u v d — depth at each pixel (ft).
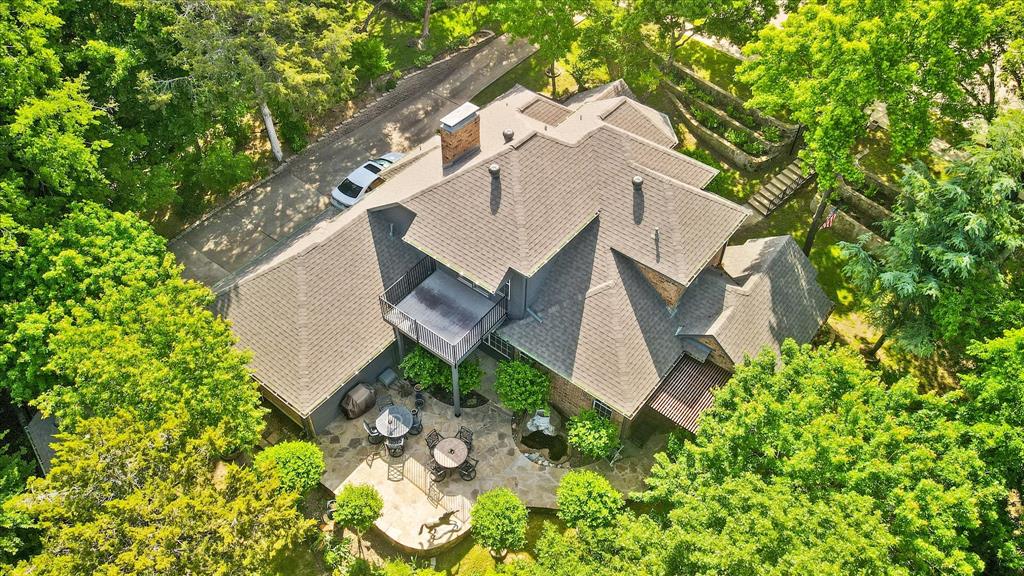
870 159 116.16
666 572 62.08
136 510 60.54
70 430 75.36
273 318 89.45
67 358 73.56
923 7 82.79
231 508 62.90
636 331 86.28
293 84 107.55
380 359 96.17
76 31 101.81
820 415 69.82
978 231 77.77
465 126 90.22
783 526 57.72
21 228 82.58
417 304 92.07
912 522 58.95
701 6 107.45
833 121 87.66
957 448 66.08
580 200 88.22
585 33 120.37
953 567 58.95
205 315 80.74
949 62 84.43
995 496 64.34
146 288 80.64
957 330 82.84
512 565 74.43
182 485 64.23
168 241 117.91
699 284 91.56
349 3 152.76
